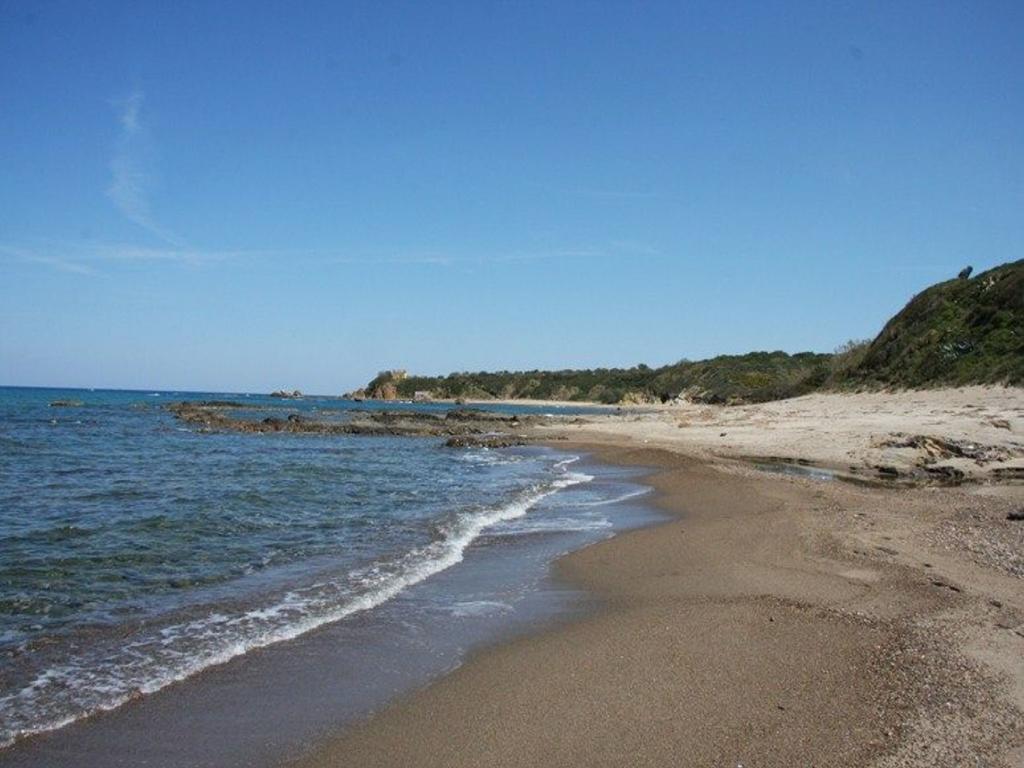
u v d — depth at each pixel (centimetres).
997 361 3881
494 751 536
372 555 1197
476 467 2750
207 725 580
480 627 830
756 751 525
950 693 617
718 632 786
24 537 1288
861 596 913
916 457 2391
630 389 16450
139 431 4578
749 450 2947
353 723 585
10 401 9488
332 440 4269
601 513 1644
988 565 1056
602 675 676
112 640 771
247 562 1136
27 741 547
